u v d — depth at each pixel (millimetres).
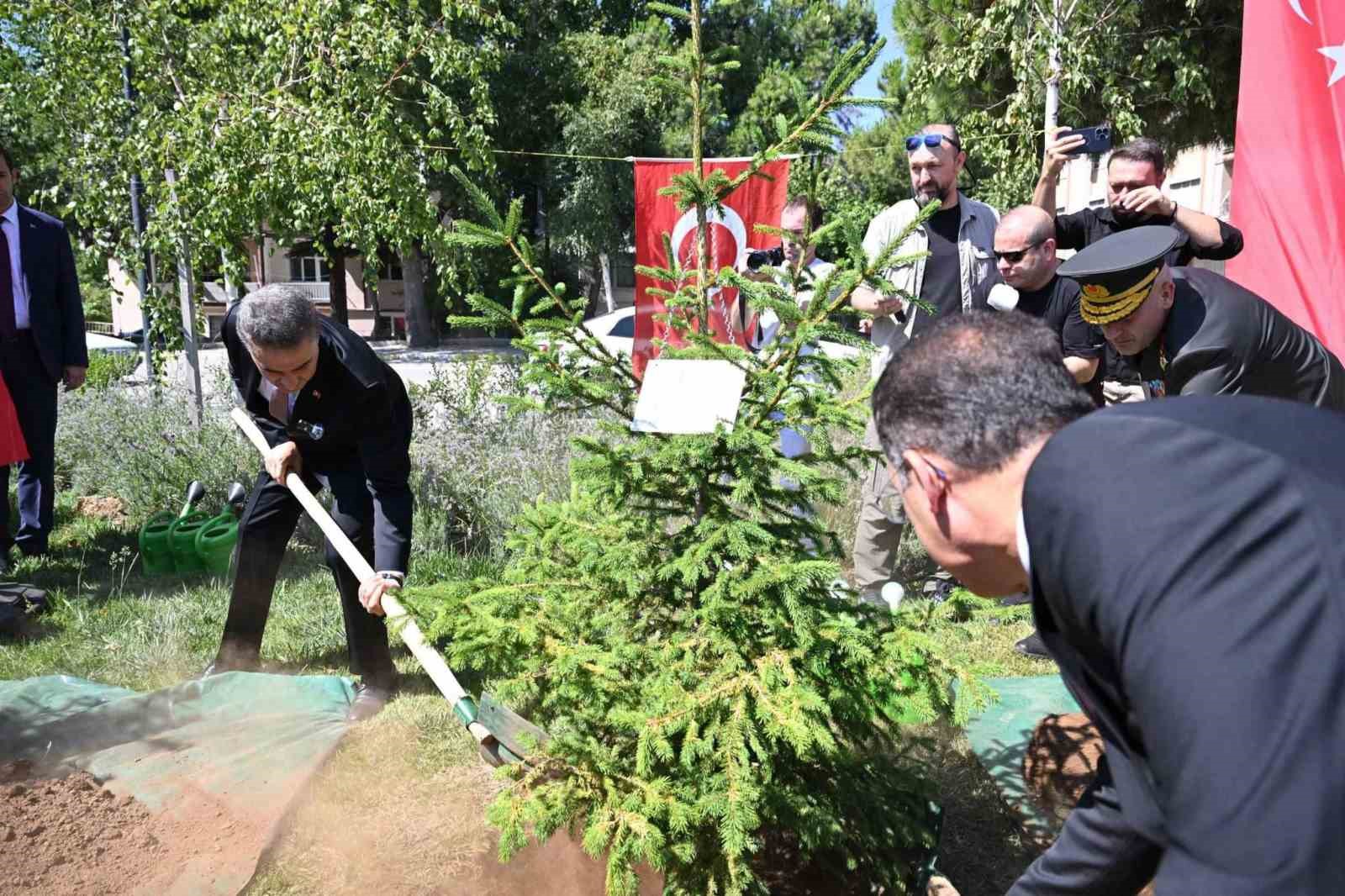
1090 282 2975
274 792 3219
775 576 2318
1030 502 1229
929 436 1392
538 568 2717
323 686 3973
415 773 3395
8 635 4582
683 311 2799
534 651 2471
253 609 4121
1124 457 1164
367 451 3654
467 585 2652
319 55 6969
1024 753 3328
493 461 6008
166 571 5582
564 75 26703
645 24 27250
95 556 5863
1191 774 993
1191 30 9375
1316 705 959
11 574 5434
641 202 5688
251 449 6770
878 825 2498
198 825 3016
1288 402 1271
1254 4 4867
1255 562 1036
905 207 4523
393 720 3758
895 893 2457
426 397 6914
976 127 10664
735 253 5082
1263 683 975
